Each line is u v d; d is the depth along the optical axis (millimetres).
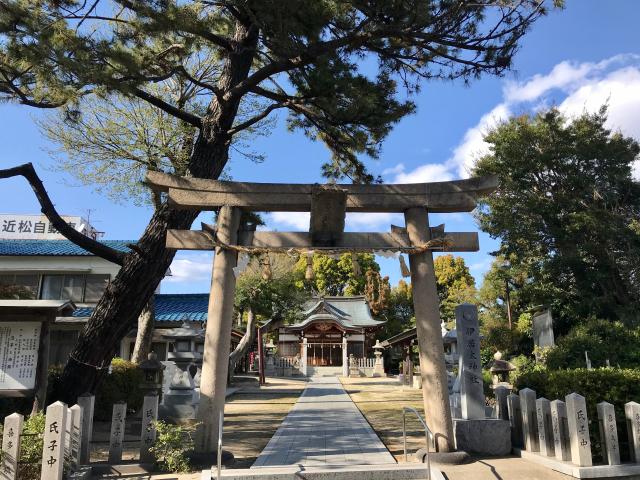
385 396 19000
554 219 21719
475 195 7617
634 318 17438
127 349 20109
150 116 13820
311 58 8211
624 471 6102
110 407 11836
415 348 33469
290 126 11656
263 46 9906
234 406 15586
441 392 7039
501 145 22922
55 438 5457
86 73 6957
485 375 16781
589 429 6816
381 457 7379
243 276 23797
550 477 6195
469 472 6363
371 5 7500
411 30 7941
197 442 6781
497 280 25141
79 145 13609
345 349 36562
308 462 7051
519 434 7531
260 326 27500
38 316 7695
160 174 7449
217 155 9625
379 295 43969
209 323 7156
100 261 20688
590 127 21828
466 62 8859
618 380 6957
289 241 7613
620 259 20297
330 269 44875
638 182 21453
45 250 20891
